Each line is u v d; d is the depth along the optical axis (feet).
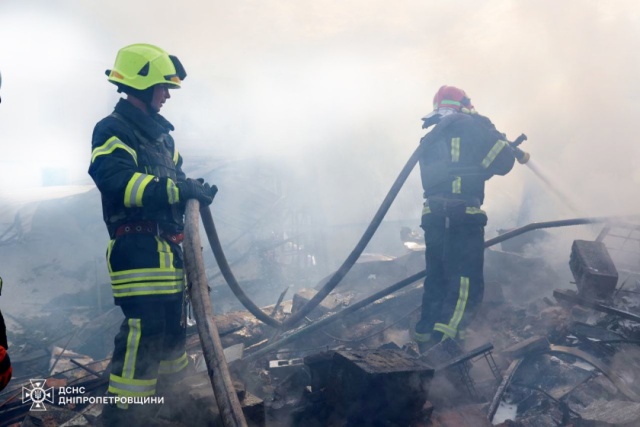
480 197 10.96
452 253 10.64
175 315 7.91
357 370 7.26
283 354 11.78
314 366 8.37
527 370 9.93
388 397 7.22
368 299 11.83
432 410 7.61
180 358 8.16
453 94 11.69
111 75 7.49
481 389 9.34
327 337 12.43
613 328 11.18
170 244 7.53
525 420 8.04
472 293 10.46
